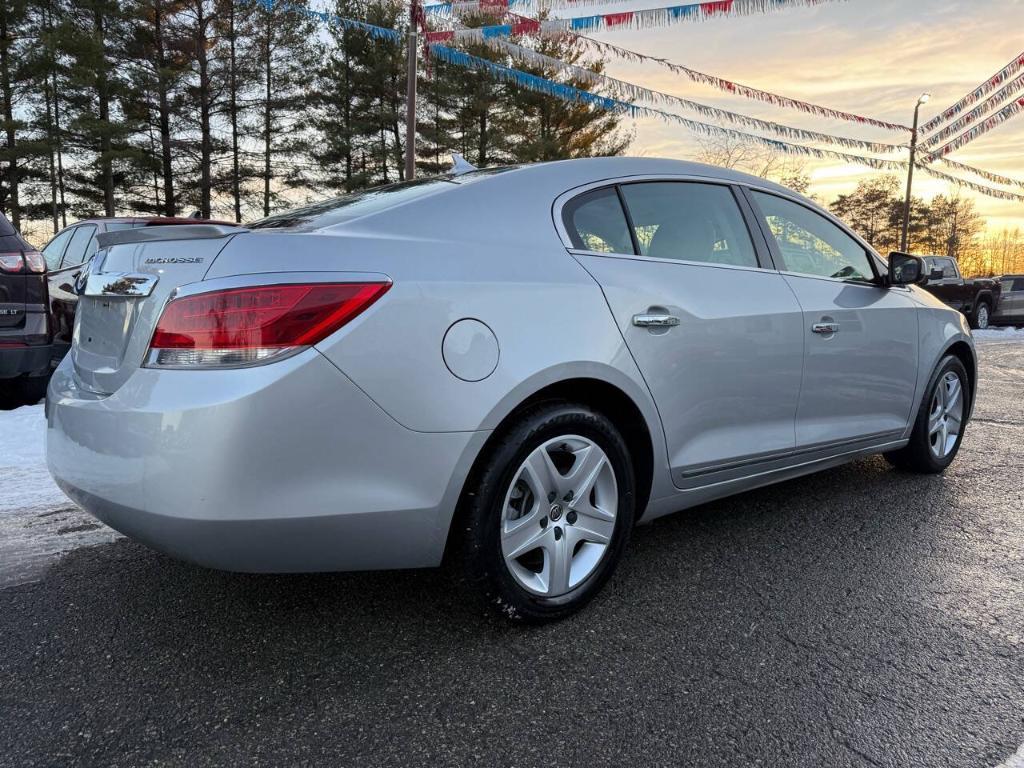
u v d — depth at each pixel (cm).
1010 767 164
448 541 214
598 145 2580
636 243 265
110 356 208
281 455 179
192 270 190
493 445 212
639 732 177
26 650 216
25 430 480
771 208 323
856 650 216
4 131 2248
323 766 165
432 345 198
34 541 303
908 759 167
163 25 2522
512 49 1073
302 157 2842
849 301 331
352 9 1603
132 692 195
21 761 167
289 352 180
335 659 211
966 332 411
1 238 515
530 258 231
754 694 193
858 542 302
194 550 180
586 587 236
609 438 236
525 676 202
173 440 177
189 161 2762
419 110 2555
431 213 226
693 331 260
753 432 288
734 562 281
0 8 2220
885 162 1642
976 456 448
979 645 218
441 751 171
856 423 338
